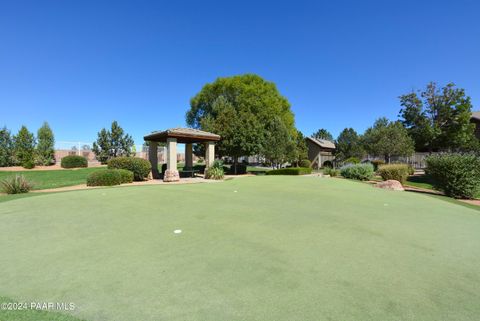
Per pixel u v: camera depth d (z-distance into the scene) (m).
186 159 19.78
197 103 32.47
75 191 9.55
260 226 4.91
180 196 8.31
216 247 3.78
